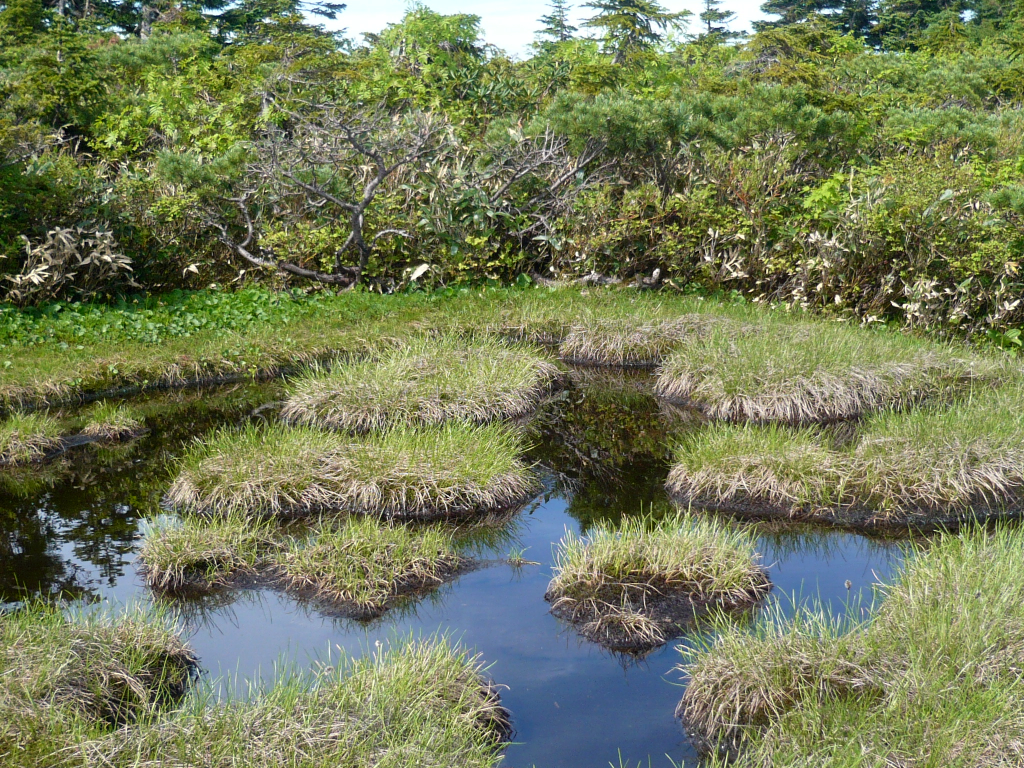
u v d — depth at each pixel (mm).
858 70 26375
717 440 7859
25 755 3705
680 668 4938
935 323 11562
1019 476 7137
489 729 4289
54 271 11977
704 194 13680
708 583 5797
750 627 5289
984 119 18391
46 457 8188
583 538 6672
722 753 4227
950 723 3822
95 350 10445
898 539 6605
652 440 8875
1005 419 7809
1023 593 4895
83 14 40438
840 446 8148
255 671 4867
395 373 9516
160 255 13484
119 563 6230
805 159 15188
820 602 5617
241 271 14086
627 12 31781
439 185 13672
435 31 27297
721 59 33688
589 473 8047
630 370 11219
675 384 10188
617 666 5020
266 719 3963
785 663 4516
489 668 4969
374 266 14133
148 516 6941
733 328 11297
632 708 4625
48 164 12453
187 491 7156
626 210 14008
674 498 7457
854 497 7078
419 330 11914
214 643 5203
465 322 12320
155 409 9539
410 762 3730
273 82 18422
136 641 4906
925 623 4598
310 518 6906
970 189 12070
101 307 12258
